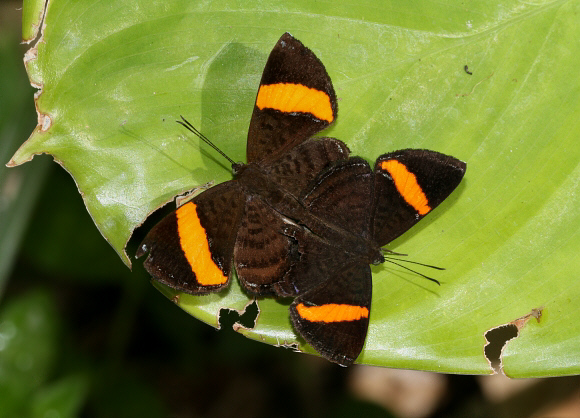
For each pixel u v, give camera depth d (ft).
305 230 1.36
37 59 1.36
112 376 1.52
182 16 1.36
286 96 1.36
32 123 1.43
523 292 1.36
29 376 1.49
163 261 1.35
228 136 1.37
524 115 1.37
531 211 1.36
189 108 1.37
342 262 1.35
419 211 1.36
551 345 1.35
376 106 1.37
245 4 1.37
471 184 1.37
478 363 1.36
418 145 1.37
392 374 1.55
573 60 1.37
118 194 1.36
